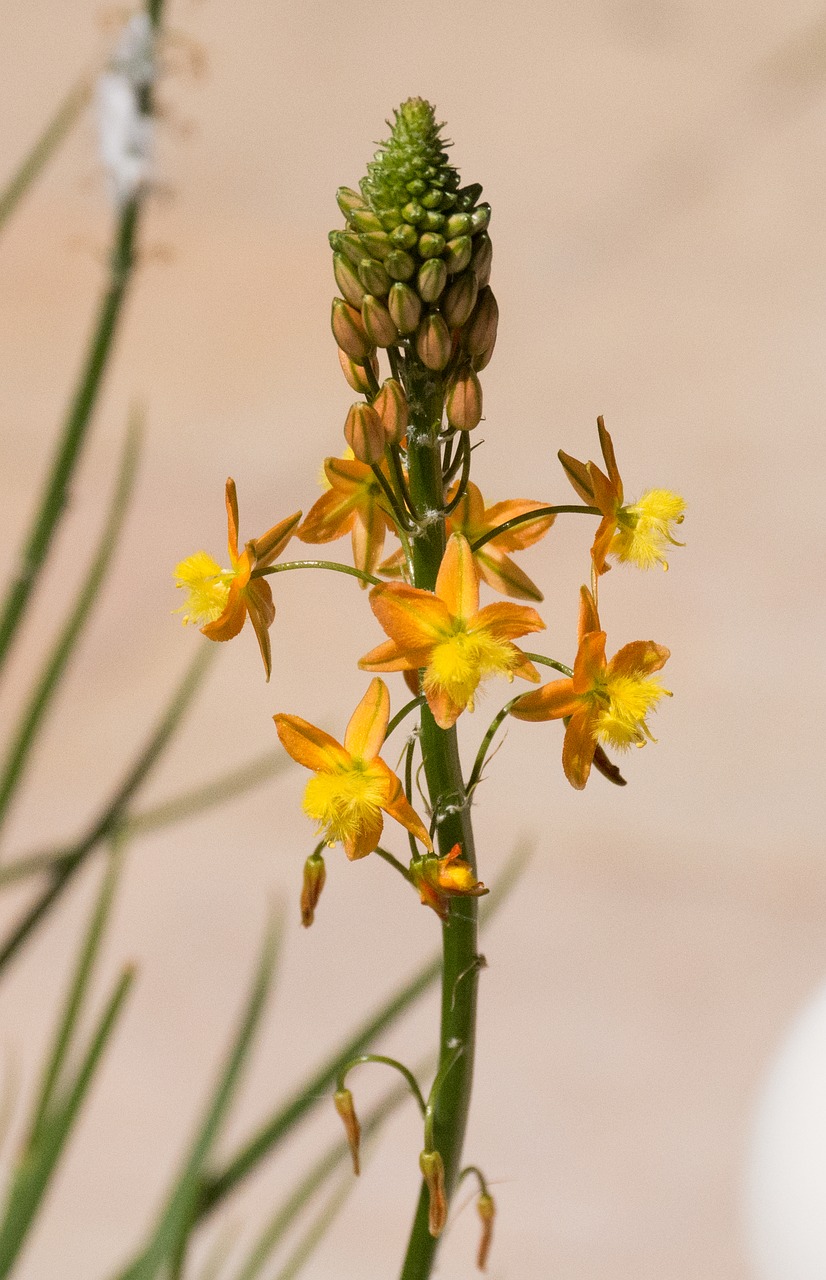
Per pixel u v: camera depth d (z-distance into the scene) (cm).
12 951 78
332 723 90
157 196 80
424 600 63
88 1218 143
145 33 78
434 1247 64
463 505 65
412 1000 75
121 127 79
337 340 63
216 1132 73
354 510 65
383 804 63
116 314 79
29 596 81
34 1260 139
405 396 63
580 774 63
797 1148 141
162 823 81
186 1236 71
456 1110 64
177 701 81
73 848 79
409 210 63
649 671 63
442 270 63
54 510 81
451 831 63
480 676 62
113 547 84
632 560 64
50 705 83
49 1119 75
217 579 64
